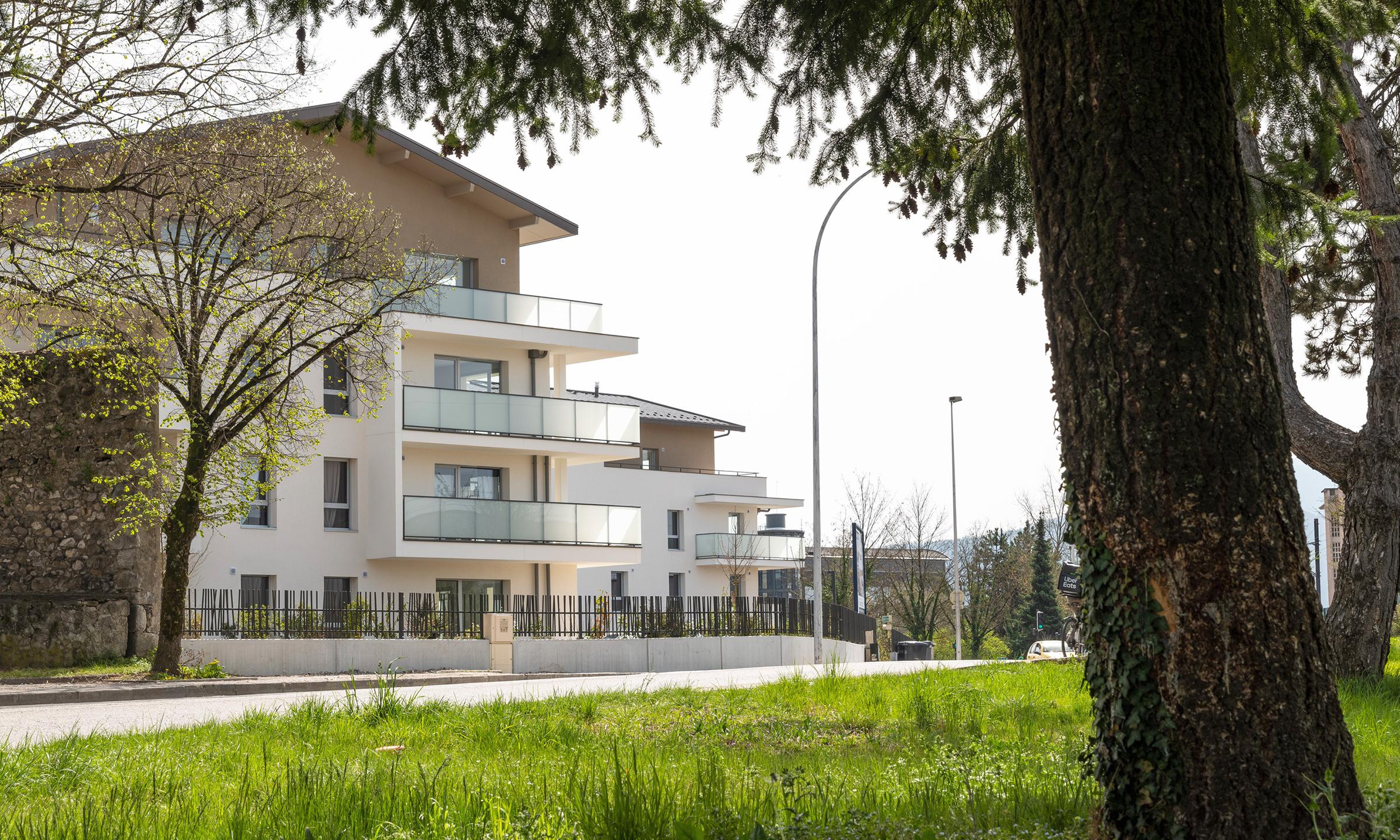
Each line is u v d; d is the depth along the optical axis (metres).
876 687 13.55
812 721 10.16
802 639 33.59
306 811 5.16
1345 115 7.21
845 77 7.39
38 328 20.67
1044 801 5.30
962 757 7.18
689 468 51.53
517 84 7.38
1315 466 14.34
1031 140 4.62
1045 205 4.54
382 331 21.78
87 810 5.12
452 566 32.88
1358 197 13.73
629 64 7.40
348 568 30.75
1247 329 4.21
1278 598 4.04
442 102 7.41
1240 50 6.80
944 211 8.91
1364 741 8.09
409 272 23.11
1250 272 4.27
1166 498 4.09
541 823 4.69
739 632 32.06
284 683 18.23
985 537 70.31
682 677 20.14
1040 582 69.50
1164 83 4.27
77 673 19.47
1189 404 4.11
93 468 21.44
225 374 19.95
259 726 9.66
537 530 32.66
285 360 21.86
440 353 32.88
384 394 22.77
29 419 21.75
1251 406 4.14
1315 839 3.92
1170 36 4.29
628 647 28.47
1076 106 4.40
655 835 4.56
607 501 45.78
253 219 20.28
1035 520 71.00
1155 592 4.11
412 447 32.16
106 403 21.45
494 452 33.75
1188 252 4.19
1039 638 68.19
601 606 30.81
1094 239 4.32
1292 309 17.59
